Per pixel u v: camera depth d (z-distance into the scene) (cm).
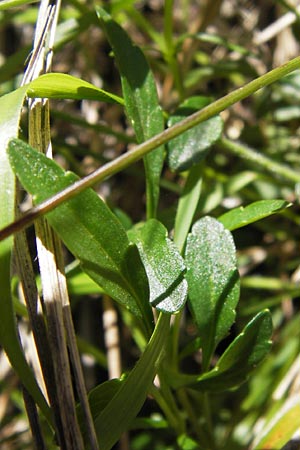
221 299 22
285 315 31
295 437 24
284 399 27
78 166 31
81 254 21
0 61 37
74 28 28
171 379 23
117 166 20
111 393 21
